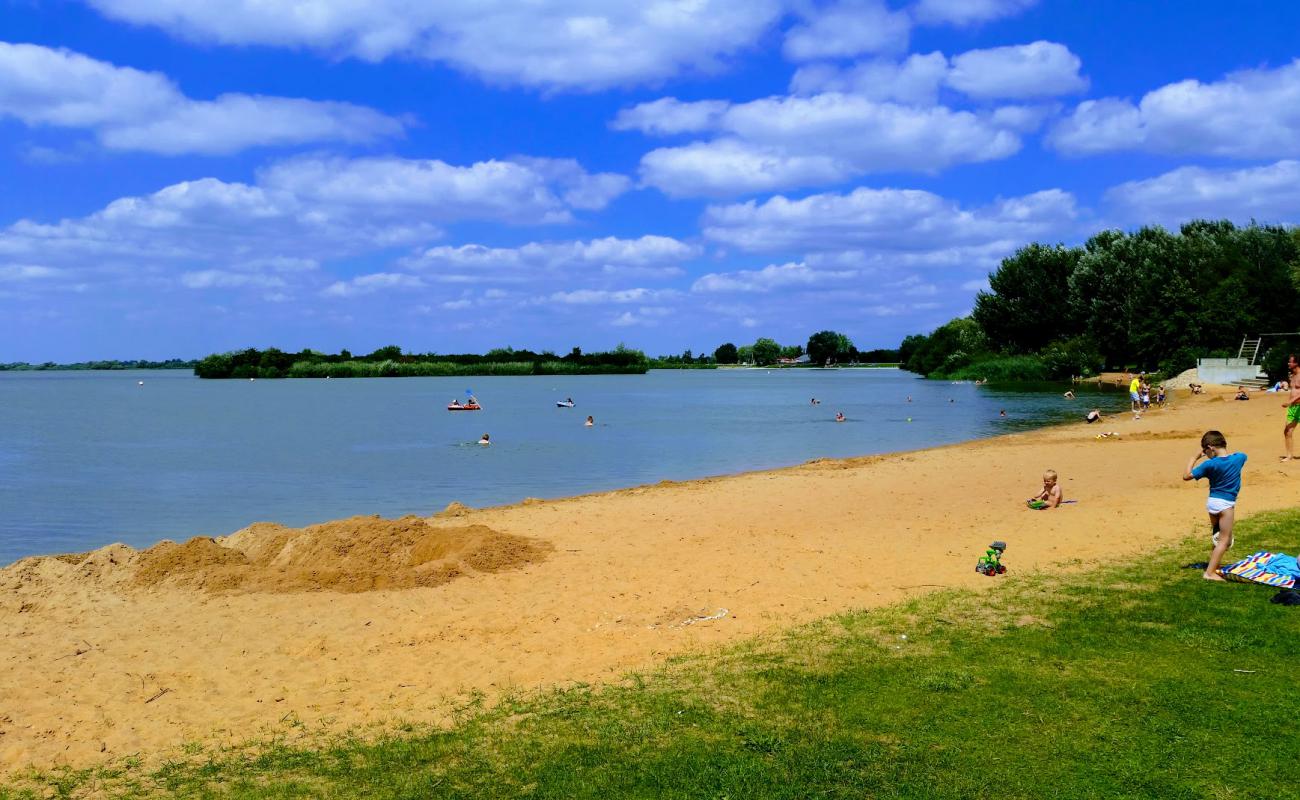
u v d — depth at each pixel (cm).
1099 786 569
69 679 887
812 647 877
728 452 3412
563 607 1099
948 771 598
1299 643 800
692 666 847
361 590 1213
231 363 15925
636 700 764
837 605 1038
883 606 1018
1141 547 1233
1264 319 6919
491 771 639
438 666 903
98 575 1257
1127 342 8200
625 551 1419
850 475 2339
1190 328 7088
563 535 1575
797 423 4847
